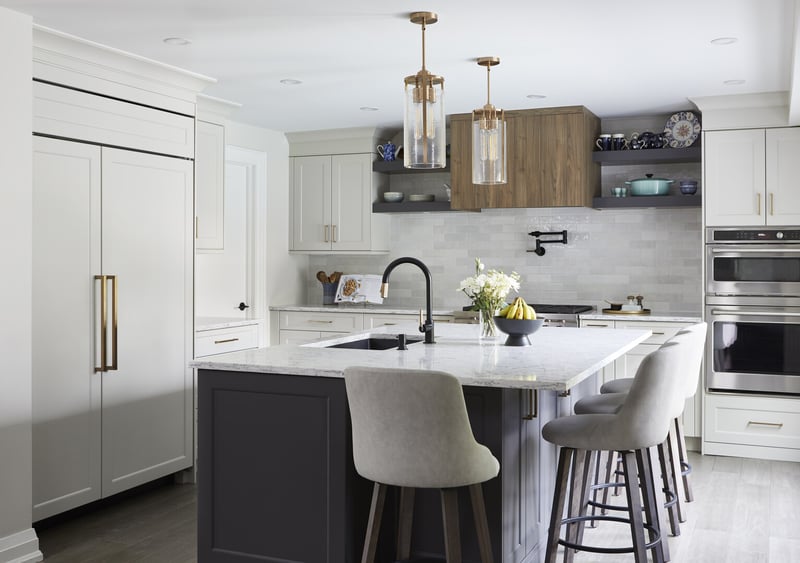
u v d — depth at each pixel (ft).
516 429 10.84
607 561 12.07
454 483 8.81
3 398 11.66
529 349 12.30
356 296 23.13
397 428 8.79
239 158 21.53
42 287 13.08
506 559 10.41
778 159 17.87
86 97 13.82
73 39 13.15
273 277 22.98
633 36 13.25
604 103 19.01
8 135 11.62
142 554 12.43
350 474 10.25
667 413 10.41
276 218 23.02
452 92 17.76
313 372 10.15
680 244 20.59
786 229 17.81
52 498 13.30
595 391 15.93
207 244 18.26
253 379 10.72
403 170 22.33
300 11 11.93
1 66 11.52
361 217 22.52
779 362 17.94
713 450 18.51
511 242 22.21
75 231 13.64
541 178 19.77
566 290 21.68
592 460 12.90
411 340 13.96
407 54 14.44
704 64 15.15
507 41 13.53
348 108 19.51
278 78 16.30
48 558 12.26
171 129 15.72
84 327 13.84
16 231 11.76
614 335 14.44
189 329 16.25
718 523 13.65
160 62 14.88
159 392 15.52
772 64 15.11
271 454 10.67
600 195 21.24
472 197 20.59
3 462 11.68
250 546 10.84
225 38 13.39
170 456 15.88
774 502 14.80
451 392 8.56
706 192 18.48
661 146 19.75
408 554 10.66
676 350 10.32
